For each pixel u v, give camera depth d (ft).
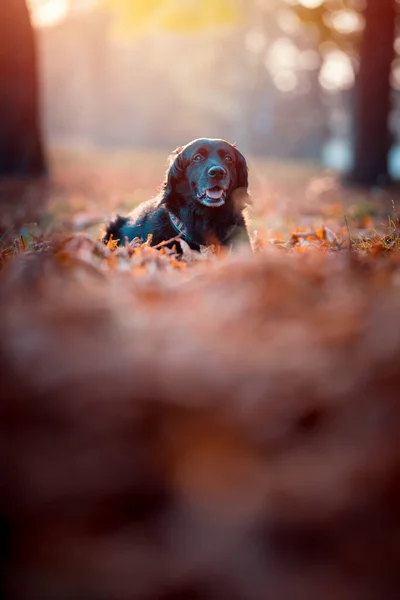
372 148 67.41
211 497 5.93
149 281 10.80
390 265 11.50
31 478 5.98
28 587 5.49
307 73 210.59
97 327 7.90
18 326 7.82
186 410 6.54
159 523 5.88
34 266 10.71
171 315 8.65
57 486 5.96
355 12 76.18
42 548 5.73
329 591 5.47
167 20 77.97
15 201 45.09
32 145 62.64
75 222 33.12
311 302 9.07
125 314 8.45
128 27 79.41
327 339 7.79
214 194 19.53
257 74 219.82
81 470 6.10
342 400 6.91
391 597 5.49
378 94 66.59
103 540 5.77
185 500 5.95
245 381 6.90
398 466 6.19
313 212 39.78
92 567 5.53
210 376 6.90
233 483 6.06
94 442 6.32
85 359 7.02
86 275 10.66
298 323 8.30
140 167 99.71
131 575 5.46
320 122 216.95
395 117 116.98
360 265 11.46
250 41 207.72
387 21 66.03
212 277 10.58
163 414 6.53
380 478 6.13
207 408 6.58
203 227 20.44
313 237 20.49
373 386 7.04
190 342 7.57
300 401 6.82
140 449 6.28
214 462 6.23
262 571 5.57
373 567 5.68
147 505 6.07
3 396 6.62
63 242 13.33
